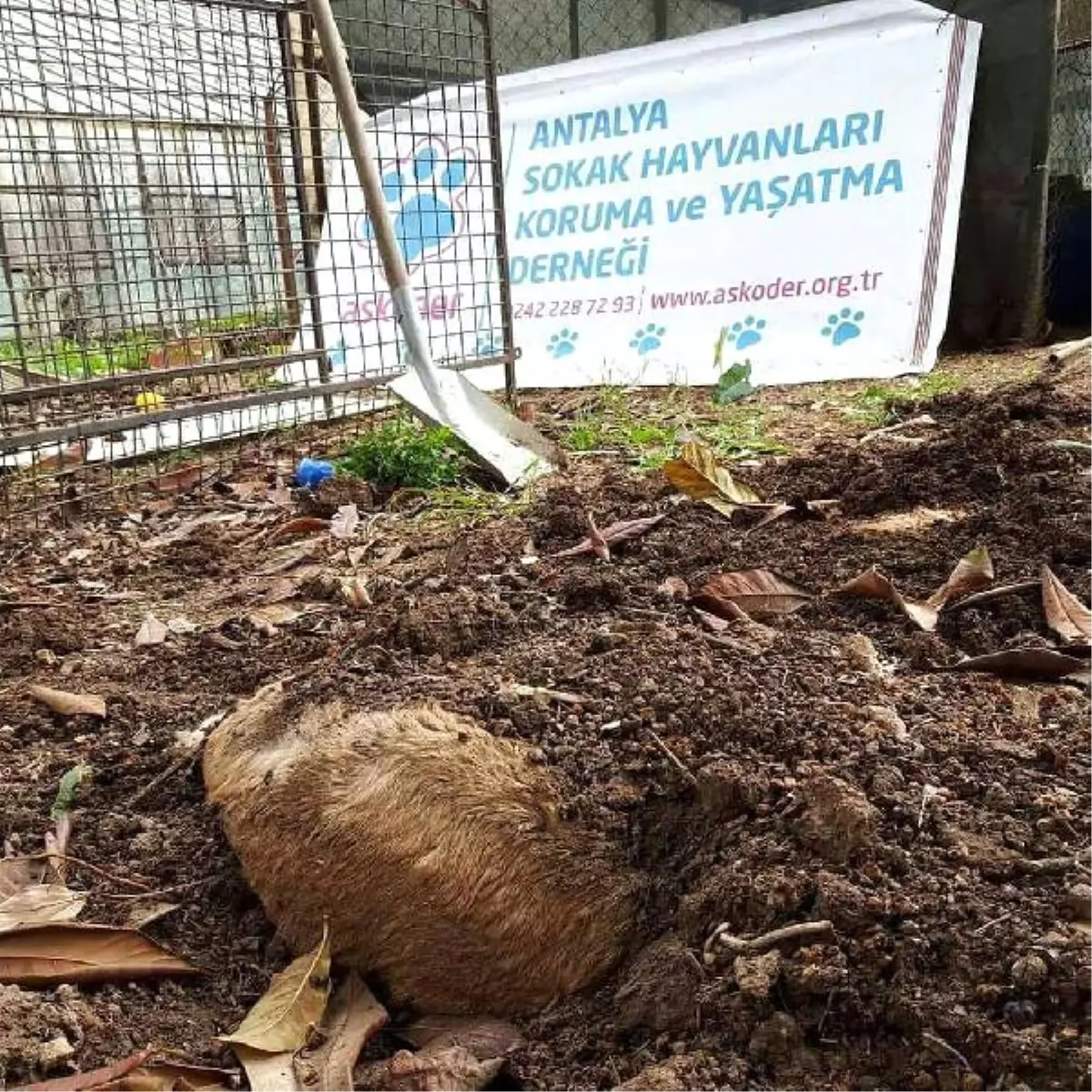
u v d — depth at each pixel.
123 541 2.20
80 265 3.25
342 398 3.31
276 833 0.97
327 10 2.42
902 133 3.20
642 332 3.52
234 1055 0.83
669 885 0.86
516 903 0.88
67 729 1.32
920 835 0.82
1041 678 1.12
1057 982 0.68
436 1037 0.87
